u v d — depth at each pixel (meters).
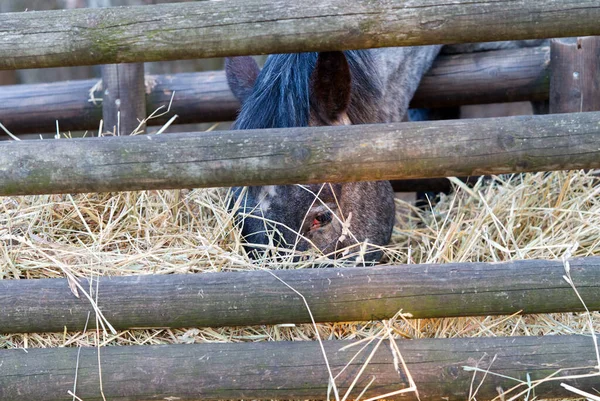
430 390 2.93
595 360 2.90
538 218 4.07
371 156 2.85
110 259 3.28
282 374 2.94
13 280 3.04
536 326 3.23
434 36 2.82
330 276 2.97
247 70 4.05
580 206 4.04
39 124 5.46
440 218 4.75
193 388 2.95
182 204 3.92
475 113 9.64
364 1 2.80
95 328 3.02
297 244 3.39
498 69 5.23
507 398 2.95
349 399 2.96
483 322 3.26
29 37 2.88
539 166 2.86
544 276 2.94
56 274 3.28
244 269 3.33
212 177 2.89
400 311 2.95
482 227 3.77
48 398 2.96
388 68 4.36
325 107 3.43
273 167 2.87
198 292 2.97
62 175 2.89
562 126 2.83
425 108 5.86
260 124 3.39
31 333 3.11
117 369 2.95
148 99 5.43
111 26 2.86
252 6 2.83
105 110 5.15
